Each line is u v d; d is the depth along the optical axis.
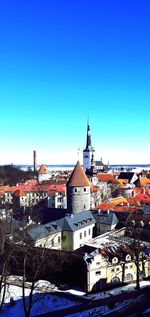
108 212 120.12
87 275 79.25
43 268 84.12
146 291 78.19
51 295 76.19
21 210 144.75
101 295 76.94
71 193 128.38
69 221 107.31
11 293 75.94
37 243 95.31
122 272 84.88
